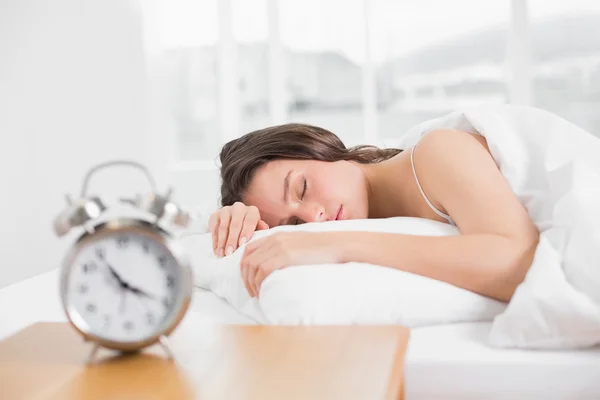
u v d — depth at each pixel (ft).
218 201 6.29
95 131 13.38
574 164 4.36
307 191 5.14
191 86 15.42
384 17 14.93
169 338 3.10
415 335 3.79
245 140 5.53
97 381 2.57
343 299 3.85
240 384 2.49
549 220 4.32
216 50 15.34
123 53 13.41
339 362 2.70
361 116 15.31
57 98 13.26
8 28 13.16
